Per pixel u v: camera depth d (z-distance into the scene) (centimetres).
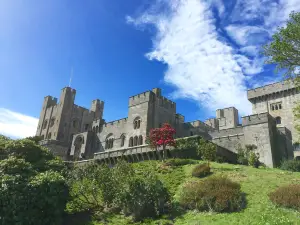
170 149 4178
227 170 3128
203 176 2969
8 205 1925
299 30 2391
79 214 2381
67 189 2311
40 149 2986
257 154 4503
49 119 8231
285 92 5766
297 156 4919
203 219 2011
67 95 8150
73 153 6662
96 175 2569
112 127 6438
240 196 2194
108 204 2480
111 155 4775
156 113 5762
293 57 2442
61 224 2166
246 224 1828
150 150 4288
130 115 5906
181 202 2303
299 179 2566
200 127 6412
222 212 2080
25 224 1914
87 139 6644
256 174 2875
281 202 1995
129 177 2494
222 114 7288
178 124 6366
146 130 5388
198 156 3931
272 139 4600
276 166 4350
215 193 2189
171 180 3009
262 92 6078
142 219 2181
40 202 2020
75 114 8156
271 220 1819
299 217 1816
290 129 5462
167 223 2064
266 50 2573
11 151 2761
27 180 2120
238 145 4619
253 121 4766
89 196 2720
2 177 2077
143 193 2320
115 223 2162
